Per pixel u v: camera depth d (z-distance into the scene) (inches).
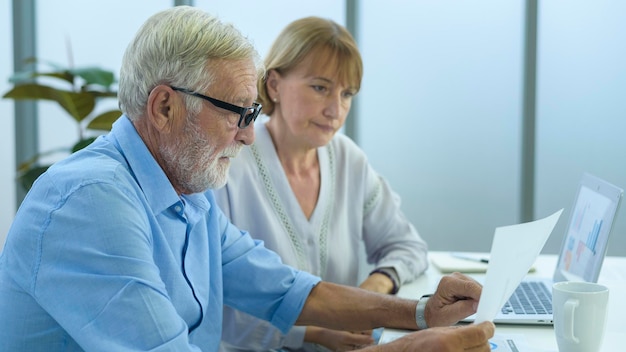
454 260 84.4
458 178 148.6
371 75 148.7
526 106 143.3
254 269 60.6
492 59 145.3
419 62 147.3
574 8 142.3
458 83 146.7
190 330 51.8
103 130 131.0
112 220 42.7
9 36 156.6
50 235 42.2
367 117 149.9
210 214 57.9
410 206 150.6
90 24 154.2
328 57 72.2
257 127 77.2
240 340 71.5
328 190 77.5
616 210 60.3
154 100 47.6
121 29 153.6
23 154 156.1
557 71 143.9
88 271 41.6
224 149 49.6
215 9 150.8
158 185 48.4
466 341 43.7
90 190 43.1
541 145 145.6
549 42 143.6
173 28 47.4
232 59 48.2
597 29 142.2
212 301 56.3
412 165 149.6
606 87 142.8
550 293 62.9
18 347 43.9
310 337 71.7
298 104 73.0
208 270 54.1
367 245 84.4
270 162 75.0
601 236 62.0
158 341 41.2
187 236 52.0
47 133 158.1
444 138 148.2
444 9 145.6
